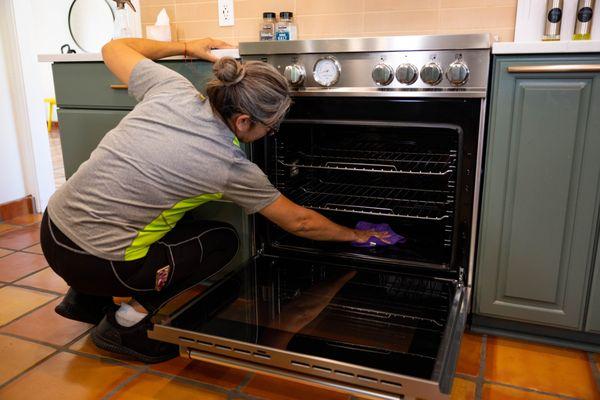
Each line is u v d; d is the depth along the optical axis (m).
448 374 1.17
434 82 1.46
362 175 1.83
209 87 1.26
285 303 1.57
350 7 2.06
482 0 1.89
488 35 1.39
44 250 1.45
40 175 3.19
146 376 1.54
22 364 1.60
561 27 1.78
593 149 1.40
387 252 1.75
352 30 2.08
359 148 1.75
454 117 1.51
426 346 1.33
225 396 1.45
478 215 1.60
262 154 1.77
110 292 1.46
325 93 1.60
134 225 1.36
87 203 1.34
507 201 1.52
